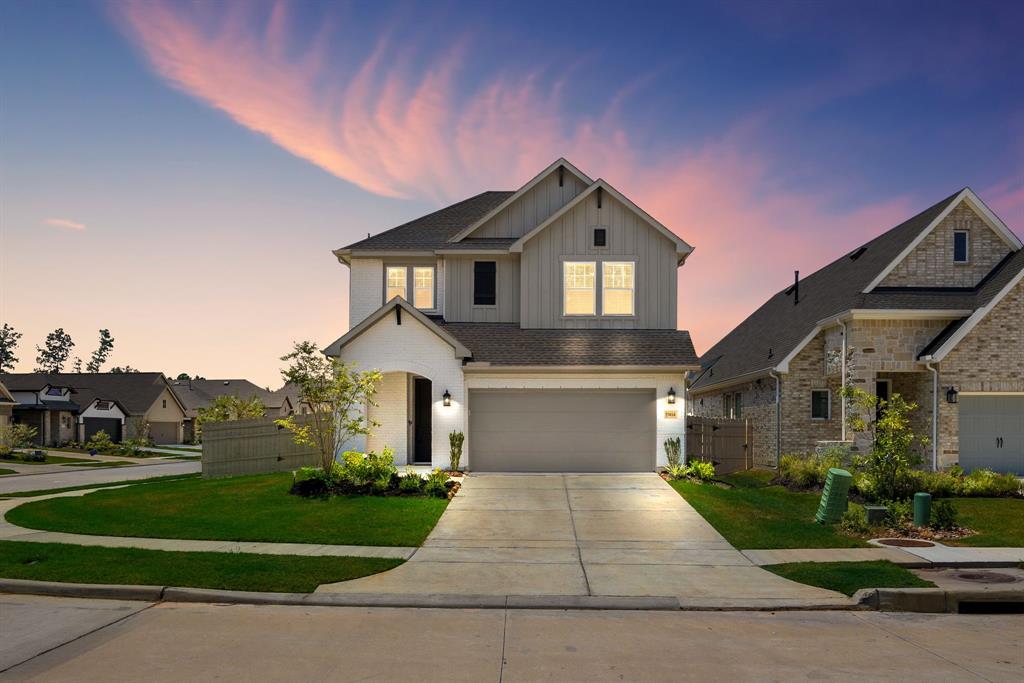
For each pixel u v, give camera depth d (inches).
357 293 902.4
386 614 325.4
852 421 645.3
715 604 340.5
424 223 976.3
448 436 757.9
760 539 481.4
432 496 613.9
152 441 2158.0
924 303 821.2
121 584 356.2
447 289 880.9
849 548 454.9
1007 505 593.6
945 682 240.4
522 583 375.6
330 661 258.4
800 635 297.6
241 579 367.2
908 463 617.3
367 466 658.2
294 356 675.4
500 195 1069.8
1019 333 770.2
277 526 507.2
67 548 439.2
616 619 320.5
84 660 258.4
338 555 427.5
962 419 797.2
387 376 814.5
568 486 680.4
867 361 805.2
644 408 776.9
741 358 1126.4
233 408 1488.7
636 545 467.8
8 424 1686.8
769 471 899.4
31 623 306.0
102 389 2234.3
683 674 247.0
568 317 844.0
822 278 1122.7
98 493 696.4
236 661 257.8
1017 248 858.8
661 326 842.2
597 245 848.9
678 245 838.5
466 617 321.4
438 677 242.5
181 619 313.7
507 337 826.8
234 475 812.6
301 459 865.5
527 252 852.0
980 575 390.6
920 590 348.2
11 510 616.1
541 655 267.1
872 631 305.3
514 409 779.4
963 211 863.1
